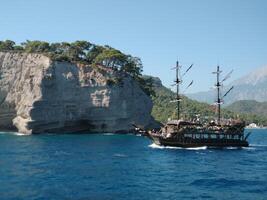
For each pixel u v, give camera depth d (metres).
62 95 182.12
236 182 61.44
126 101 193.00
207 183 60.09
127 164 79.50
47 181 58.09
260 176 67.94
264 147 131.00
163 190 53.97
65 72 185.00
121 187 55.12
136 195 50.38
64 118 182.12
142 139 153.88
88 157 89.94
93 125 188.75
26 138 150.00
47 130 179.50
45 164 76.19
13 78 190.12
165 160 88.44
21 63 190.88
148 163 82.31
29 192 50.56
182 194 51.75
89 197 48.56
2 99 189.38
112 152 103.25
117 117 189.12
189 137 119.56
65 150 105.50
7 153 95.94
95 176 63.47
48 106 178.25
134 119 196.75
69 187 54.16
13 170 68.00
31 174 64.06
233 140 122.69
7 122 188.38
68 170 69.00
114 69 199.00
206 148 119.69
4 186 54.06
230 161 89.38
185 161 87.44
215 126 122.62
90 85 186.50
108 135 177.75
